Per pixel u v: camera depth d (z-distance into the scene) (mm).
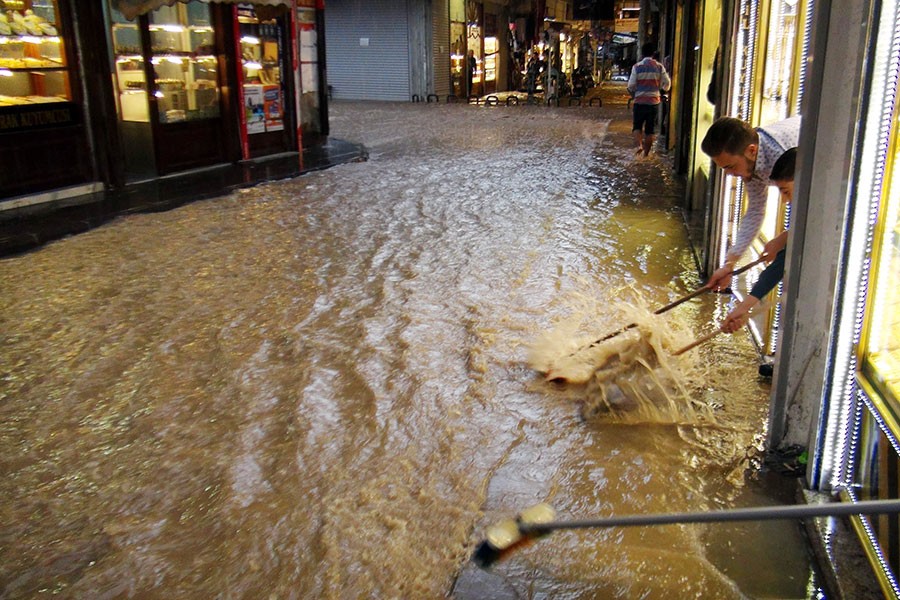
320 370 4438
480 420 3861
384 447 3592
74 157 9555
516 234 7633
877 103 2629
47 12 9141
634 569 2730
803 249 3219
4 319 5316
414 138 15805
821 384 2979
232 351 4742
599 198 9508
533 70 26859
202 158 11680
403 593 2645
